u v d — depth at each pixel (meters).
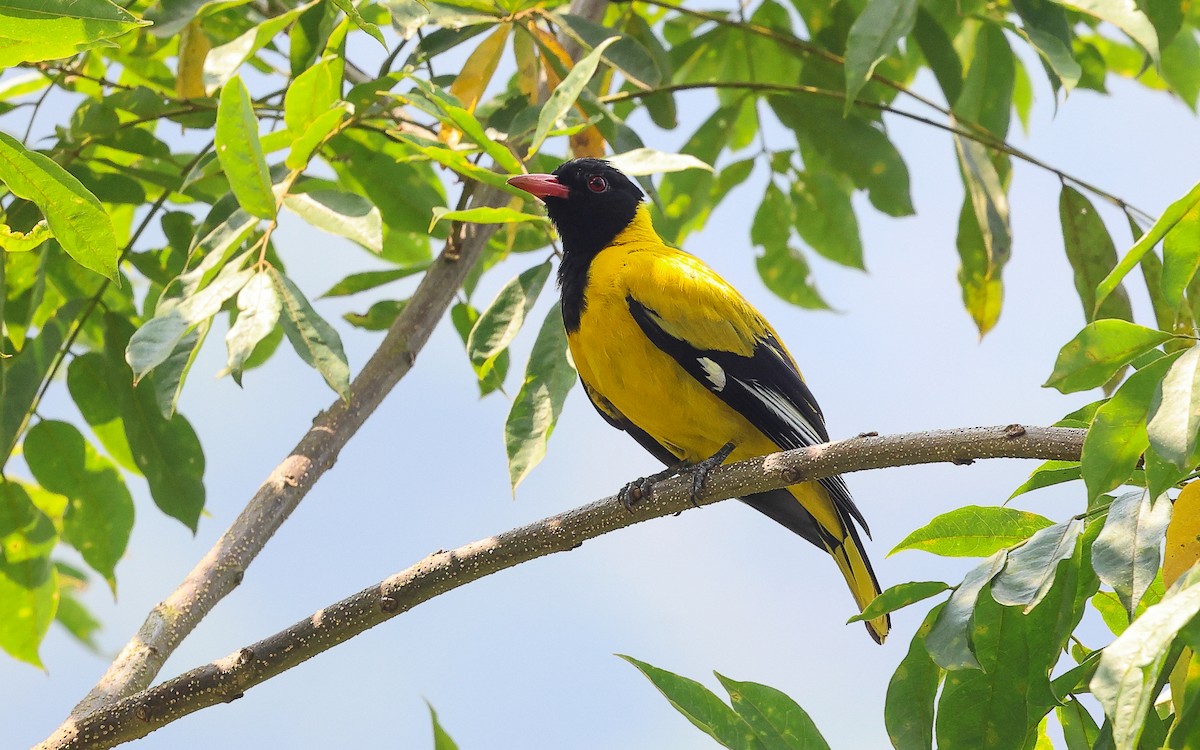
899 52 14.13
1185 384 5.07
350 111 8.70
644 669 6.29
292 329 7.84
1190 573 5.07
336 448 9.66
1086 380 5.72
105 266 6.53
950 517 6.88
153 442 10.30
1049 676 6.12
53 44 5.86
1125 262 5.38
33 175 6.29
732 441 10.55
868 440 7.28
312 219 8.32
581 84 8.72
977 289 12.37
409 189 12.07
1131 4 9.30
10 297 10.38
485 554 7.74
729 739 6.25
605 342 10.36
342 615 7.61
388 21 11.27
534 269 9.56
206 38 10.97
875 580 10.66
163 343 7.67
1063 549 5.91
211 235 8.70
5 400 9.90
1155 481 5.38
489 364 9.31
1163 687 6.22
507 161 8.95
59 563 13.09
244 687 7.50
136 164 11.34
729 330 10.31
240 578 8.67
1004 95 13.02
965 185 12.14
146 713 7.42
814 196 14.19
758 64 14.20
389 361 10.10
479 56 10.07
